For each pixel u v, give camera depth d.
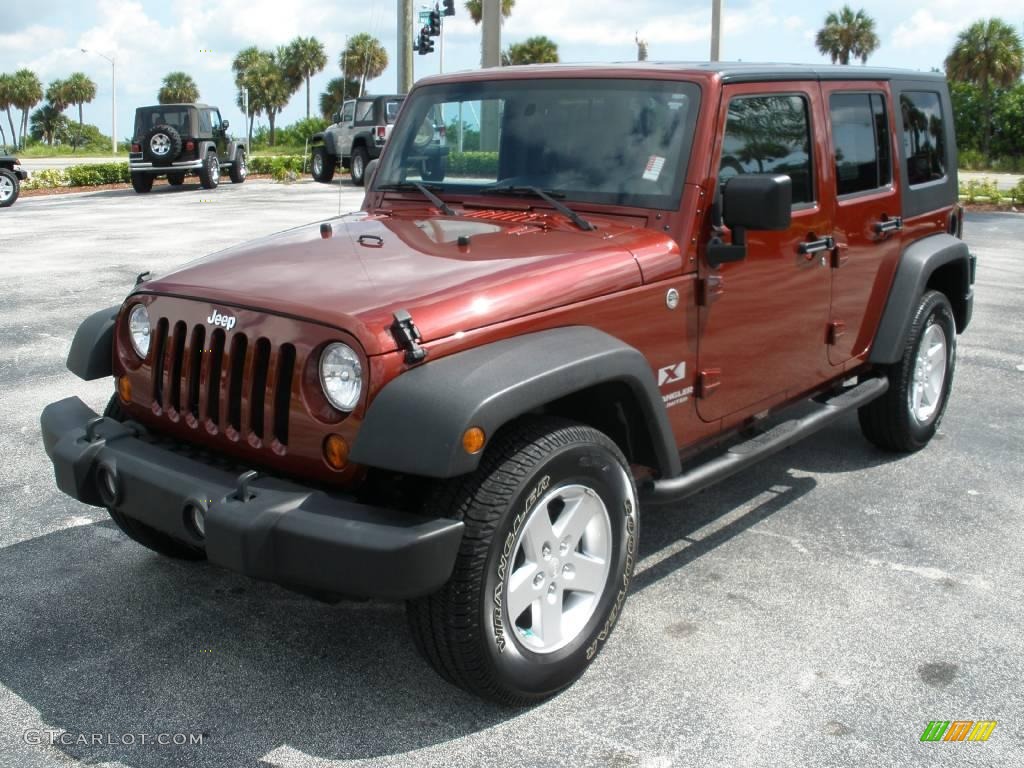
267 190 24.16
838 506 4.80
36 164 43.25
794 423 4.31
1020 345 8.14
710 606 3.80
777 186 3.38
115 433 3.31
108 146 77.75
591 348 3.09
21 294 9.70
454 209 4.09
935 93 5.54
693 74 3.73
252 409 3.02
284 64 76.62
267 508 2.77
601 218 3.73
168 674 3.30
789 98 4.14
